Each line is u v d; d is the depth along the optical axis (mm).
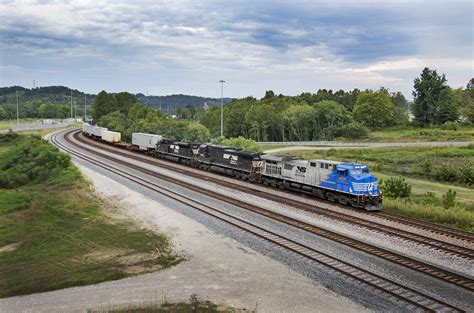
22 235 26109
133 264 20484
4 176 47562
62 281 18422
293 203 32438
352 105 178375
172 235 24891
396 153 75688
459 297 16375
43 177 47531
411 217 29172
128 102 141375
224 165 47000
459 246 22125
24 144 70188
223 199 32938
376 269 19125
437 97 131375
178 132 85688
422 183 49312
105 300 16500
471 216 27516
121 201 33625
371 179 31094
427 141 97062
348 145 89438
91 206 32156
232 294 16859
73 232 26016
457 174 50969
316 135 125875
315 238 23578
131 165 50531
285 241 23016
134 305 15883
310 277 18484
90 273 19391
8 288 18031
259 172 42094
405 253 21359
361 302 16047
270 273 18938
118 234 25391
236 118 139375
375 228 25359
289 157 38969
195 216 28594
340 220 27422
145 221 28047
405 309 15406
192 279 18453
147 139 64438
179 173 46594
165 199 33469
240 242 23297
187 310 15328
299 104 145250
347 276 18375
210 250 22094
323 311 15352
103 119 112438
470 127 120812
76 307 15938
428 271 18812
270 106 130125
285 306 15750
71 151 64062
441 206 31281
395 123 145125
